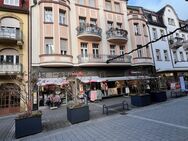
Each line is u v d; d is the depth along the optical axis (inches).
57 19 608.1
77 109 312.3
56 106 535.5
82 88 615.5
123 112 368.2
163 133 209.9
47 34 587.2
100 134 229.1
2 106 500.4
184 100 460.4
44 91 560.7
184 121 254.1
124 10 822.5
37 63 568.7
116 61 694.5
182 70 948.6
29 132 257.6
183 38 1011.9
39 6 607.8
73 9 679.1
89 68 658.8
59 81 542.6
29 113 273.4
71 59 612.1
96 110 422.9
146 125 252.2
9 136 263.7
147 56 815.1
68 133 248.1
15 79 505.7
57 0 618.8
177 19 1051.3
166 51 927.0
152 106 412.5
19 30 562.3
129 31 804.0
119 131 235.1
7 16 554.9
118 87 712.4
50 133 257.8
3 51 534.3
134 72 701.9
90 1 743.1
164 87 834.2
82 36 652.1
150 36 867.4
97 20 728.3
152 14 938.1
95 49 705.0
